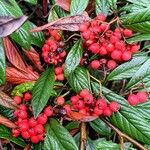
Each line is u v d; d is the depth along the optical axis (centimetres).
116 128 16
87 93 15
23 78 16
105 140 17
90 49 15
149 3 16
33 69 17
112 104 15
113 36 15
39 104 15
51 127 15
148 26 15
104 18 15
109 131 17
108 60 16
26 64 16
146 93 16
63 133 15
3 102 16
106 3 17
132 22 15
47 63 16
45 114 15
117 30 15
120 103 16
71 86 16
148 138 15
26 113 15
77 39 16
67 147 15
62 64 16
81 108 15
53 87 16
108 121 16
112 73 16
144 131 15
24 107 15
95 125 17
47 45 16
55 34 16
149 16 15
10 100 16
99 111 15
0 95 16
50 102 16
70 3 17
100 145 16
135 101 15
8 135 16
